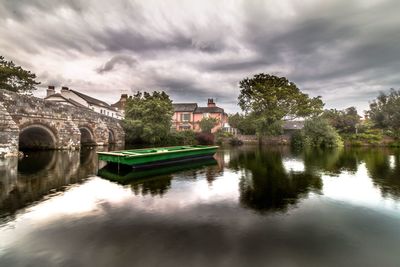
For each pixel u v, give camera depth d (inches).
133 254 158.1
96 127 1060.5
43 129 756.0
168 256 155.9
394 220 222.1
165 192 318.7
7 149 603.8
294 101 1362.0
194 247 168.2
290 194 312.0
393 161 647.8
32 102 707.4
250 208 255.0
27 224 205.9
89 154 724.7
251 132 1721.2
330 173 467.5
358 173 466.0
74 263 147.4
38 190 317.4
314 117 1354.6
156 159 526.9
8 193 300.5
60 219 218.4
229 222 214.8
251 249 166.4
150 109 1316.4
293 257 156.7
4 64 1199.6
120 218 222.2
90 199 281.9
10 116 613.3
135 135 1360.7
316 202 277.4
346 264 149.5
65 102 1411.2
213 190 331.6
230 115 2281.0
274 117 1337.4
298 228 202.7
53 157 639.8
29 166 493.4
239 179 408.5
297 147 1240.8
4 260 150.0
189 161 641.0
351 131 1544.0
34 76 1322.6
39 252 159.9
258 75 1401.3
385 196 302.2
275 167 547.5
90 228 199.2
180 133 1504.7
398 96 1534.2
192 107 1941.4
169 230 196.9
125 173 450.9
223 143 1569.9
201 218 224.2
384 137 1376.7
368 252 164.1
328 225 209.6
